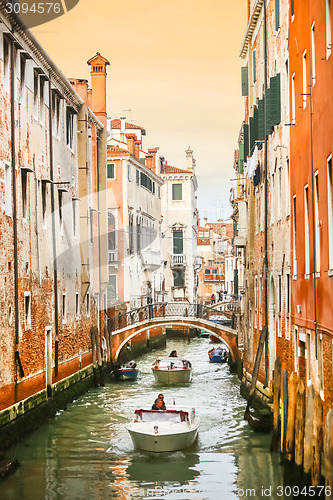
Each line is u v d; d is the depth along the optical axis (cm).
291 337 1702
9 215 1714
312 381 1440
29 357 1888
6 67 1738
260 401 2023
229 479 1437
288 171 1802
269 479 1422
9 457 1573
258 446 1706
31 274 1925
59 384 2220
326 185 1273
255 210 2456
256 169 2317
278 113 1928
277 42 1962
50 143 2180
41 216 2066
